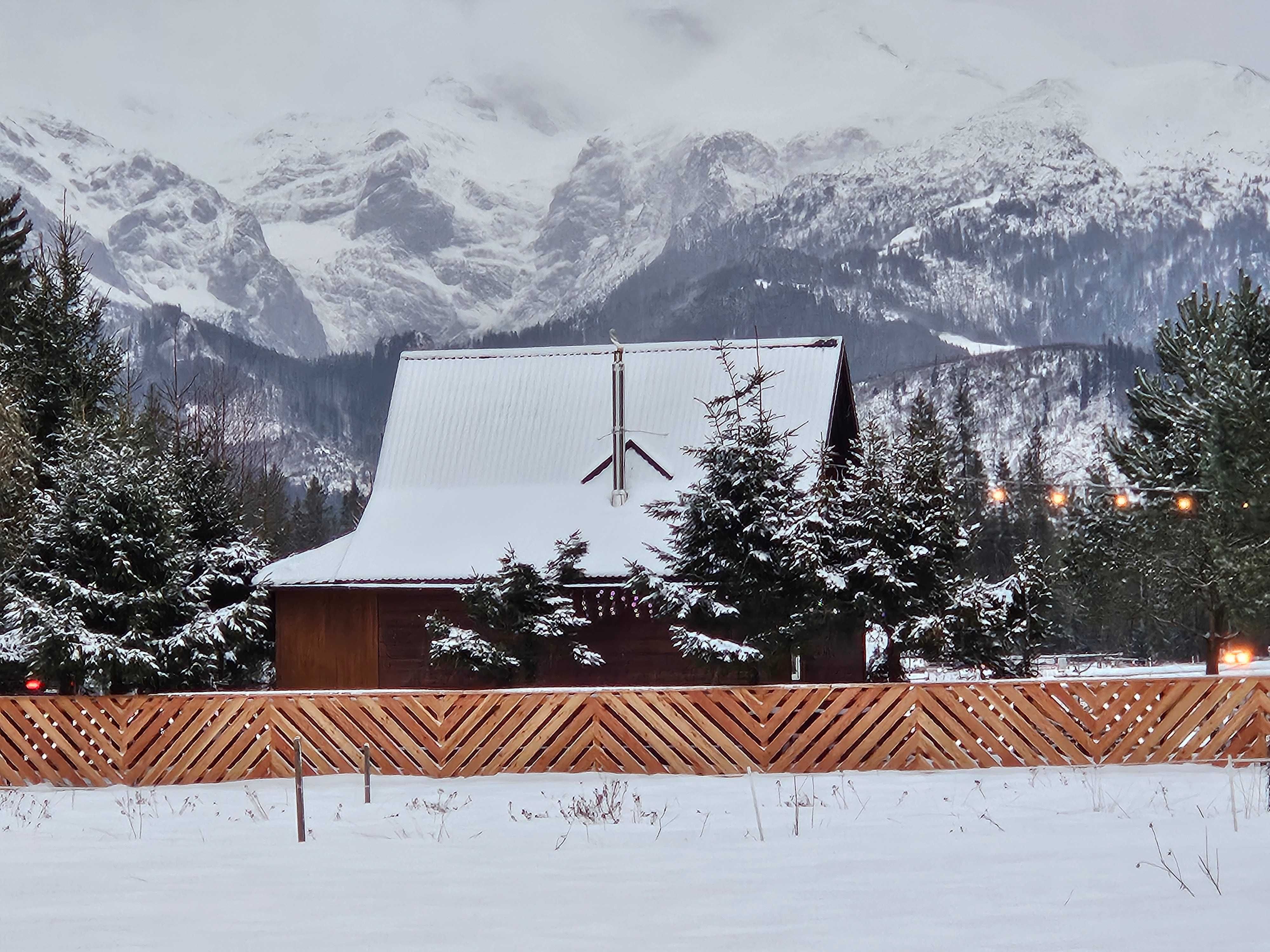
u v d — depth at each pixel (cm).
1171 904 1483
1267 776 2427
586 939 1395
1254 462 5825
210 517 5000
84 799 2800
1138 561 6538
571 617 4247
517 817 2355
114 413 6047
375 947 1371
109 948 1386
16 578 4103
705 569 4003
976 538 4562
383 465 5350
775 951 1329
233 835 2203
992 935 1368
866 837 2017
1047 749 2842
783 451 4116
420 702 2975
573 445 5262
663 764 2922
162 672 3981
